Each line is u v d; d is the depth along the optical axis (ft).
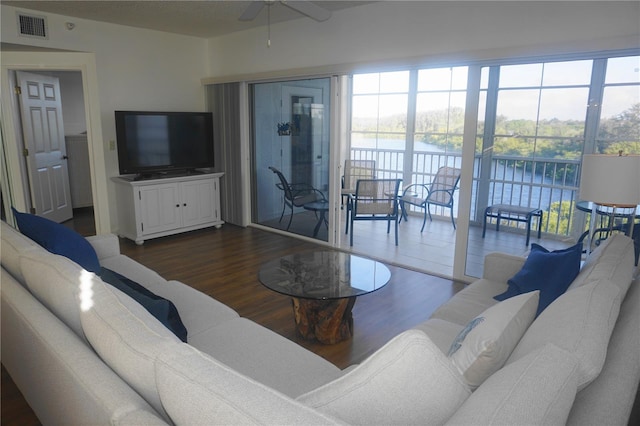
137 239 15.84
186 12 14.24
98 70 15.79
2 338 6.43
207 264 13.89
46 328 4.69
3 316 6.08
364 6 13.20
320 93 15.17
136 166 16.29
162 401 3.31
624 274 5.90
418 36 12.17
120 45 16.22
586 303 4.43
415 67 12.38
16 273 6.32
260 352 6.01
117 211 16.83
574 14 9.61
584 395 3.66
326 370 5.65
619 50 9.17
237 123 17.99
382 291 11.84
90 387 3.68
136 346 3.78
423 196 21.66
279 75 15.89
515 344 4.28
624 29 9.04
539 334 4.18
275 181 17.54
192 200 17.35
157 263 13.94
